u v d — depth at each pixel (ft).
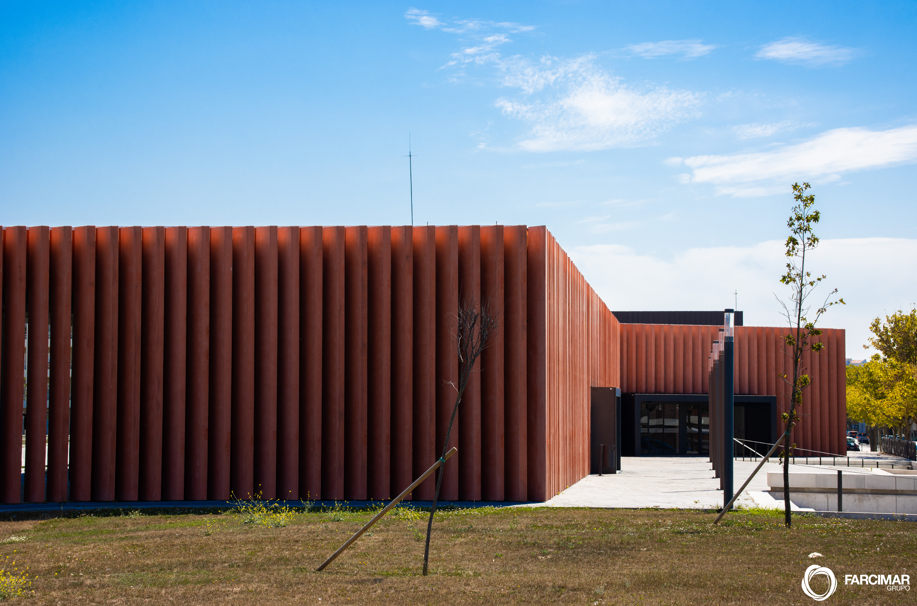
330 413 72.43
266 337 73.05
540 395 72.59
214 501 71.87
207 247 73.72
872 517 65.72
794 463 127.95
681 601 29.58
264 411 72.38
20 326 73.51
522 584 33.04
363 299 72.95
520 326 72.59
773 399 142.00
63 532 53.47
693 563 37.96
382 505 68.28
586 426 101.24
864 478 72.69
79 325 73.97
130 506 69.51
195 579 34.73
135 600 30.27
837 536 47.03
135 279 73.67
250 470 72.13
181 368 72.84
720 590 31.68
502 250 72.95
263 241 74.02
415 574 35.88
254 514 58.90
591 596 30.60
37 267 73.97
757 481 90.53
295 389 72.38
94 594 31.42
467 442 71.46
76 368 73.77
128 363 73.26
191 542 46.24
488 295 73.20
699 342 150.71
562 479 81.05
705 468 112.88
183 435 72.38
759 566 36.91
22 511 66.90
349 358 73.31
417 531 49.90
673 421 146.41
